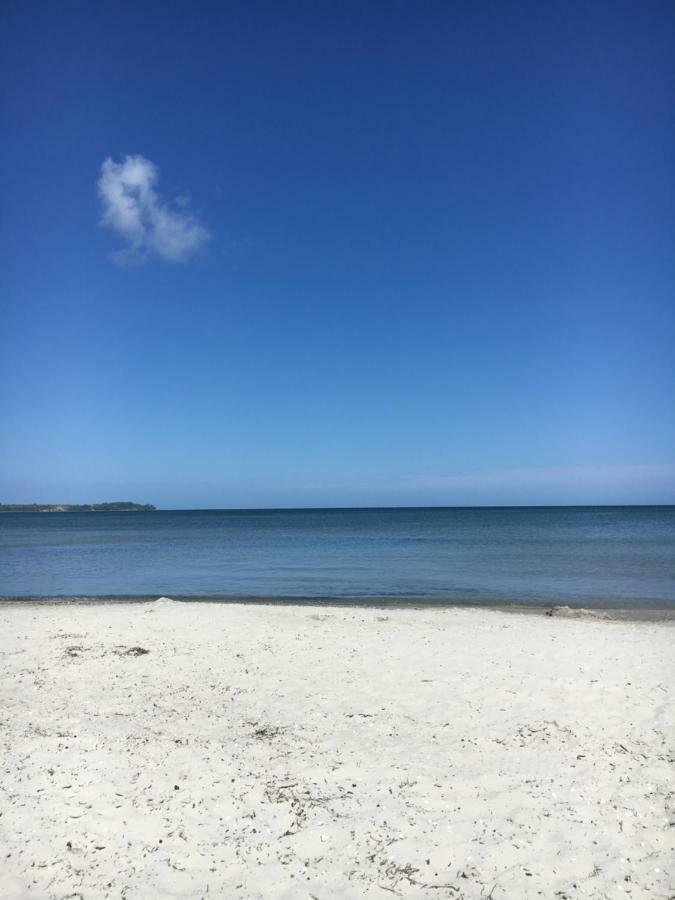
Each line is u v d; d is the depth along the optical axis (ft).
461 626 44.01
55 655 34.47
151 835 15.92
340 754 20.84
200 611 50.60
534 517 350.23
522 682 29.12
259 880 14.28
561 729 23.02
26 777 18.72
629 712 24.80
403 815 16.92
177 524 309.22
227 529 240.73
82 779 18.58
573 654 34.65
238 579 79.36
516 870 14.57
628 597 62.44
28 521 390.01
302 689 28.27
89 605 56.54
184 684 28.96
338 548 128.77
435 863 14.88
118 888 13.96
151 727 23.08
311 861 14.98
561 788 18.31
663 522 258.78
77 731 22.44
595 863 14.78
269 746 21.45
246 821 16.62
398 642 38.09
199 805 17.37
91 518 480.23
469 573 82.17
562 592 65.87
